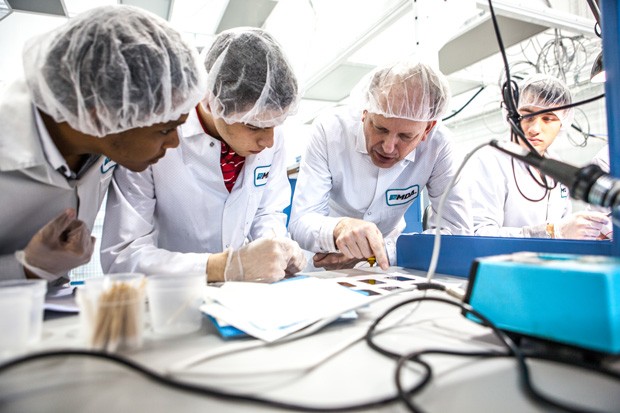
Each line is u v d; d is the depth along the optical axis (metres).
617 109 0.55
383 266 1.02
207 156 1.10
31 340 0.46
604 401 0.31
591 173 0.43
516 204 1.79
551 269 0.42
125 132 0.73
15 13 2.24
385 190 1.44
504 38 2.10
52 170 0.73
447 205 1.45
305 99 3.67
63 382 0.36
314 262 1.33
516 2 1.49
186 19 2.51
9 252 0.83
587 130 2.78
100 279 0.53
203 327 0.56
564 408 0.29
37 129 0.70
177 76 0.73
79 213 0.90
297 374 0.38
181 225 1.18
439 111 1.16
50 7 2.13
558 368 0.38
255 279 0.84
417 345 0.45
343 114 1.43
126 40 0.67
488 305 0.48
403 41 2.53
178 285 0.54
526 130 1.67
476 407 0.31
